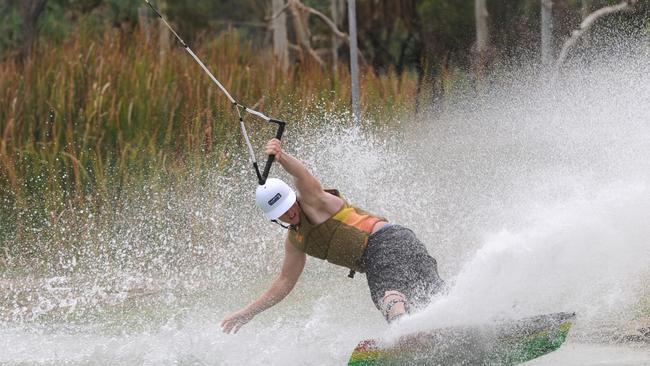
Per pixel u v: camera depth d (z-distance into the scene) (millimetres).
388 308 15383
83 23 46250
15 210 30781
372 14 47594
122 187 31141
